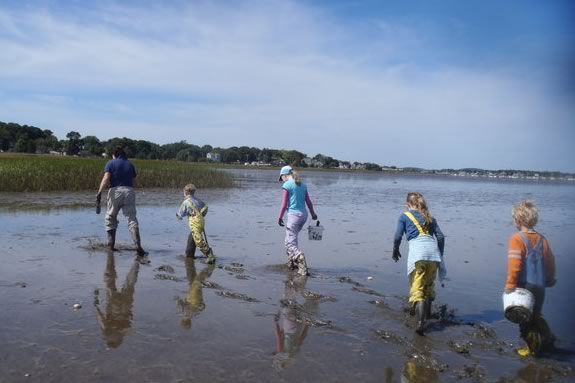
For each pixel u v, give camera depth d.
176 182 33.50
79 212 16.89
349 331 6.26
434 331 6.46
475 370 5.21
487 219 22.22
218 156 165.88
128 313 6.46
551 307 7.75
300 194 9.66
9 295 6.93
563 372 5.29
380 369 5.14
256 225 15.88
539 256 5.73
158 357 5.11
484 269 10.59
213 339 5.70
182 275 8.75
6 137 115.81
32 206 18.31
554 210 30.12
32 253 9.86
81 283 7.81
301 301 7.53
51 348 5.19
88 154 112.00
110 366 4.84
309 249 12.19
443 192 53.41
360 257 11.41
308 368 5.06
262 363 5.11
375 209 24.33
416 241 6.79
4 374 4.55
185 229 14.32
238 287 8.12
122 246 11.21
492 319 7.09
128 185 10.54
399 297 8.04
